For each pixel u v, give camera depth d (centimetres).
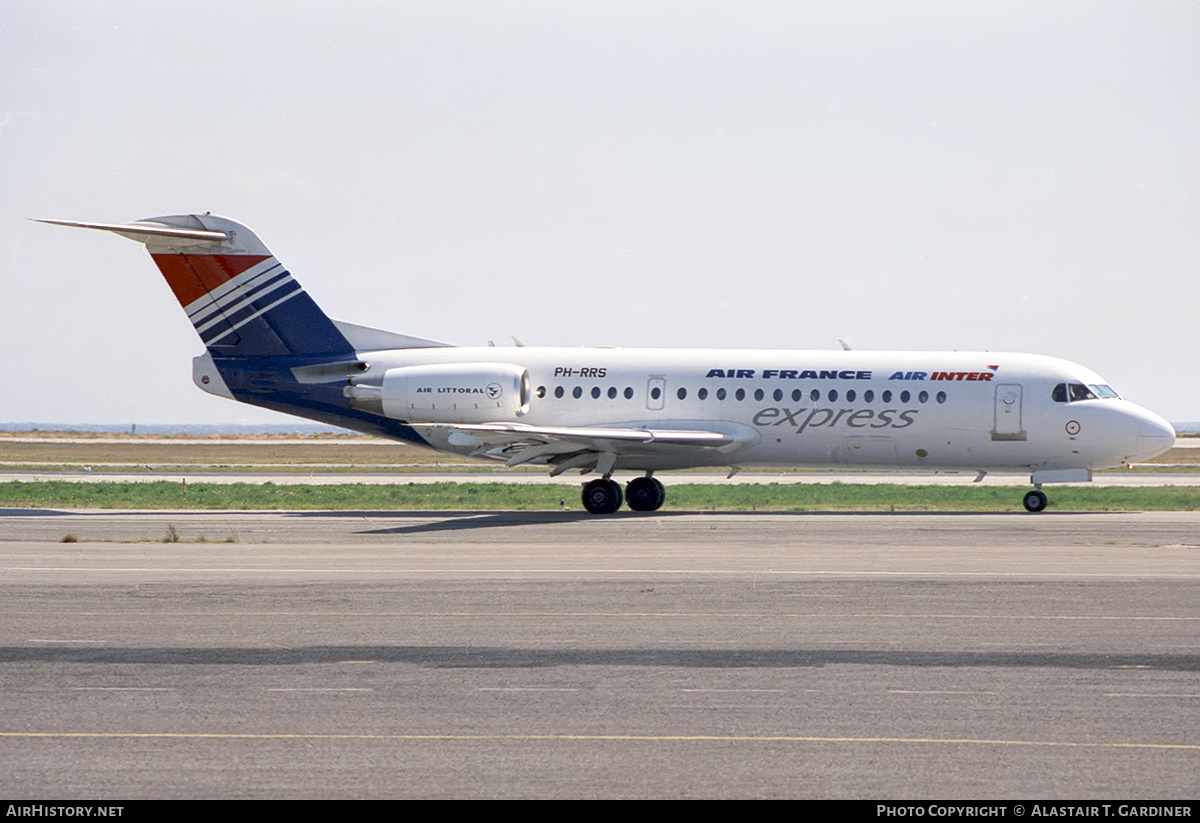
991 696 4362
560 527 11238
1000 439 12962
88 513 13475
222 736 3853
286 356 14012
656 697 4359
